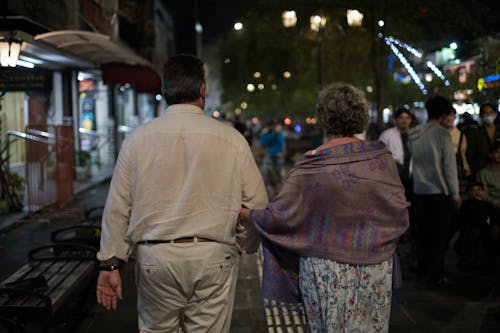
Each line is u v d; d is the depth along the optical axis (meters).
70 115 15.36
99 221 7.94
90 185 15.23
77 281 4.78
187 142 2.91
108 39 11.09
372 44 12.37
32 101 14.42
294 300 3.19
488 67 8.55
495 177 7.04
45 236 8.83
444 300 5.79
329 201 2.94
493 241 6.91
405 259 7.18
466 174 7.78
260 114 51.47
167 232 2.86
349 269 2.96
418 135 6.26
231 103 49.91
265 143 16.05
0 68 9.27
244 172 3.00
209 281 2.91
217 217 2.91
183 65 3.03
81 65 14.55
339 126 3.07
